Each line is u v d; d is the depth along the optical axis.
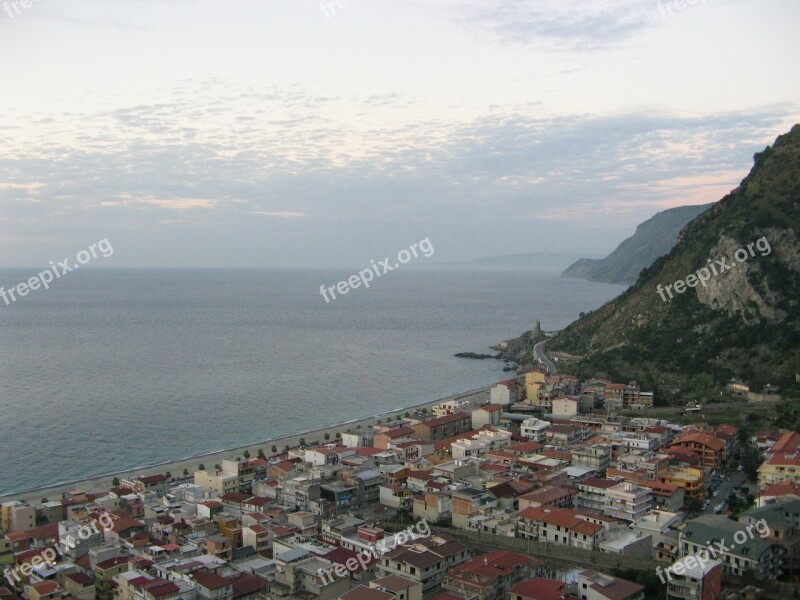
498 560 118.38
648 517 140.25
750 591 111.75
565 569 126.06
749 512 131.50
